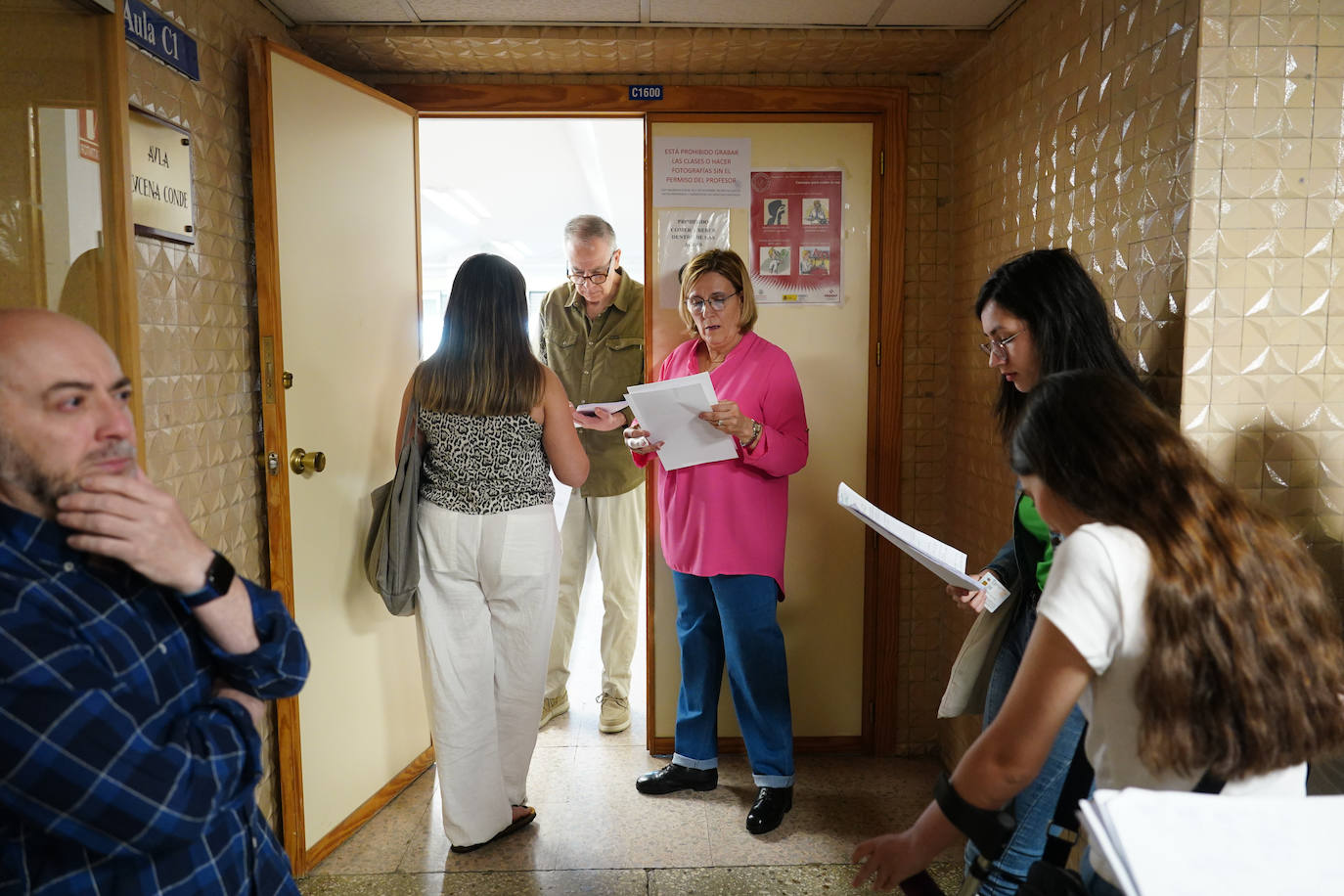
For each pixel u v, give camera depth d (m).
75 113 1.36
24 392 0.80
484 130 4.66
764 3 2.33
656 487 2.88
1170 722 0.87
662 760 2.94
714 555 2.43
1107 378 1.05
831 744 3.02
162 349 1.85
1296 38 1.58
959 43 2.55
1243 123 1.59
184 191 1.93
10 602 0.77
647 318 2.87
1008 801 1.06
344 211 2.44
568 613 3.25
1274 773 0.91
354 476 2.51
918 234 2.88
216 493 2.07
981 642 1.72
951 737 2.88
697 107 2.79
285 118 2.16
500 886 2.22
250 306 2.26
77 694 0.77
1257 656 0.86
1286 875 0.77
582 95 2.80
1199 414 1.63
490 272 2.16
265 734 2.25
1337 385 1.63
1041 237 2.21
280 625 0.96
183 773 0.82
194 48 1.97
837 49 2.61
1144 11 1.75
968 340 2.71
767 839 2.43
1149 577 0.91
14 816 0.81
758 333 2.89
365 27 2.49
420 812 2.62
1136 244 1.78
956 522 2.84
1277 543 0.93
